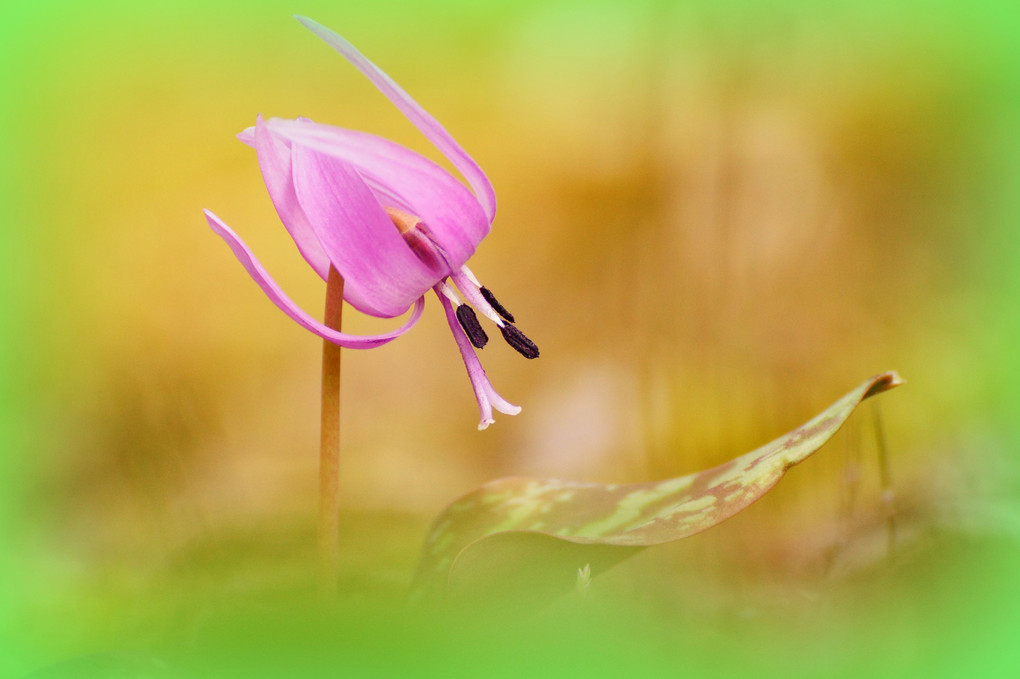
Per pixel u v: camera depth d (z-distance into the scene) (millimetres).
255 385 983
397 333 590
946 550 622
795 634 599
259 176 1296
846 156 1226
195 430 789
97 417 793
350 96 1482
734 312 903
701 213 1118
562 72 1413
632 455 830
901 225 1144
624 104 1311
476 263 1204
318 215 583
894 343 927
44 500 686
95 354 976
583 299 1101
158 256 1150
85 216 1209
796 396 812
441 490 779
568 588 586
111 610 589
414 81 1511
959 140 1259
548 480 605
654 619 595
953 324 961
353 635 566
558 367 1006
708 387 805
